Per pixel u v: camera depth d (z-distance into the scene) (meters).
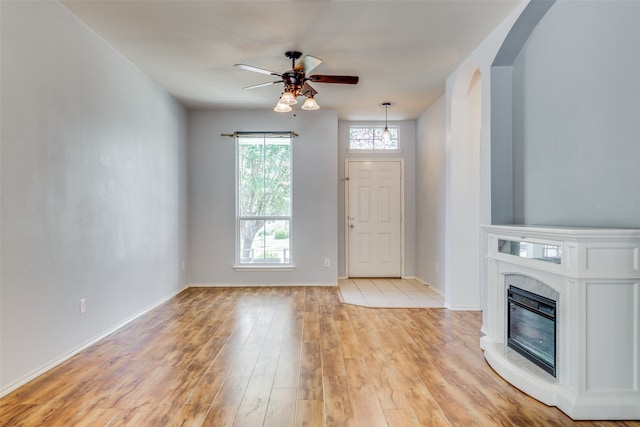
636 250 2.06
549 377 2.34
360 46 3.58
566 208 2.67
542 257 2.39
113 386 2.46
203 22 3.12
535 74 3.01
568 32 2.63
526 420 2.07
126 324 3.84
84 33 3.14
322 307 4.56
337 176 6.17
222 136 5.83
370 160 6.60
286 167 5.91
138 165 4.14
